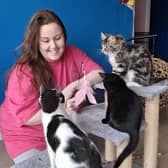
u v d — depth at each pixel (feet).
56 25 4.79
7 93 5.13
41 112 4.29
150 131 5.92
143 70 6.04
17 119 4.85
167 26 12.96
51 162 3.69
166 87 5.69
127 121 4.48
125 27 8.41
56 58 5.07
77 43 7.71
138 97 4.93
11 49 7.08
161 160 7.19
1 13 6.74
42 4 7.07
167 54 13.20
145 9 10.26
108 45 6.35
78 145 3.43
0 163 7.04
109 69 8.24
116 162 4.42
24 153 4.89
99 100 7.06
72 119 4.34
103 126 4.83
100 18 7.89
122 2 8.13
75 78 5.49
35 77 4.85
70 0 7.34
